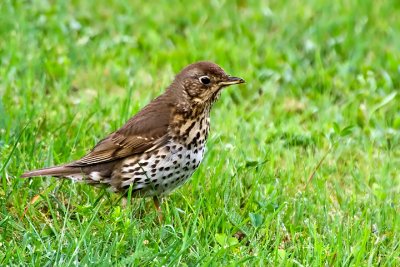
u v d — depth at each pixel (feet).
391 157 45.68
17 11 60.95
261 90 53.31
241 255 34.76
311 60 57.93
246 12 65.82
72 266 32.37
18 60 53.47
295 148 45.65
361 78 53.62
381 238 37.60
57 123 45.83
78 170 37.78
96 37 58.90
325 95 52.24
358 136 47.80
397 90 54.13
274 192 39.70
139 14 64.80
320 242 35.58
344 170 44.47
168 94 38.32
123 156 37.32
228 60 56.85
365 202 40.47
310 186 41.96
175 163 37.45
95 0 65.92
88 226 33.96
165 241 35.78
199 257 33.88
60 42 57.41
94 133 44.86
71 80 52.31
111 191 38.27
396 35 61.52
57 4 62.69
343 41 59.36
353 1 65.77
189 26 63.16
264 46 59.67
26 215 37.11
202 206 37.86
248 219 36.65
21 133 40.55
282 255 34.68
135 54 56.70
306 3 66.44
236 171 40.06
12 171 40.14
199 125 37.93
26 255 34.04
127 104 45.75
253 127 47.67
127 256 34.01
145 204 39.34
